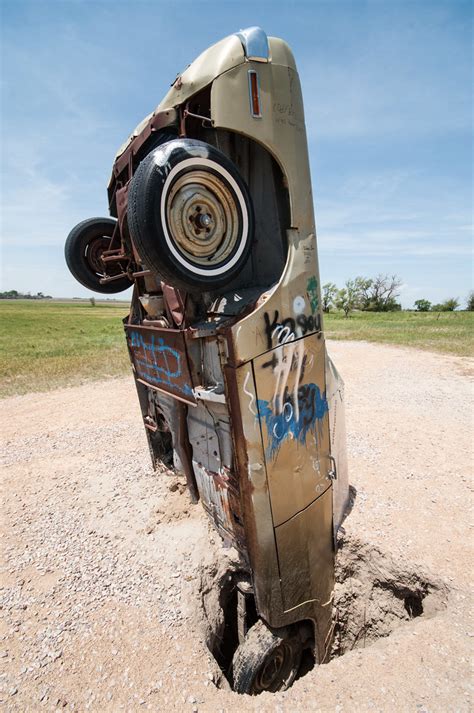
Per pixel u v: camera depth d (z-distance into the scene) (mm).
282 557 2734
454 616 2758
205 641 2908
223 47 2396
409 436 6152
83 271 4242
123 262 4203
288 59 2594
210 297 2924
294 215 2602
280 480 2652
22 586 3395
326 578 3148
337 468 3531
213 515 3477
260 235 2896
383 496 4359
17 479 5453
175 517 4176
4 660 2678
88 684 2473
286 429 2645
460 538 3605
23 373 13039
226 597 3373
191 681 2461
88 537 4027
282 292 2523
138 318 3963
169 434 5133
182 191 2230
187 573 3387
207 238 2336
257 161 2816
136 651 2699
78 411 8672
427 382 9516
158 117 2768
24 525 4312
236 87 2377
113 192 4086
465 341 16062
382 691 2232
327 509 3076
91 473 5508
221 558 3373
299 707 2205
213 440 3125
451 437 6062
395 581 3359
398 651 2484
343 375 10719
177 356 2992
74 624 2957
